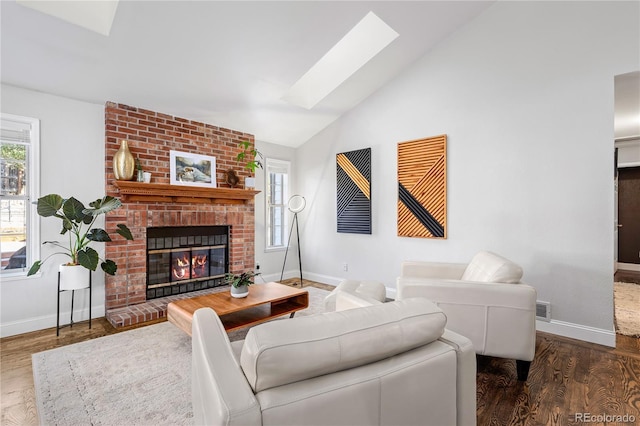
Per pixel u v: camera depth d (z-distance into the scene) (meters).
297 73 3.40
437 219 3.58
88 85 2.98
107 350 2.48
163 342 2.63
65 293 3.08
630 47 2.55
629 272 5.43
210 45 2.83
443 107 3.58
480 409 1.78
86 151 3.19
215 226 4.18
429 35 3.46
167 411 1.75
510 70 3.12
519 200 3.07
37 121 2.91
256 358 0.82
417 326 1.08
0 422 1.69
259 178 4.77
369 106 4.27
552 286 2.88
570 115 2.80
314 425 0.84
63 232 2.82
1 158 2.81
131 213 3.37
